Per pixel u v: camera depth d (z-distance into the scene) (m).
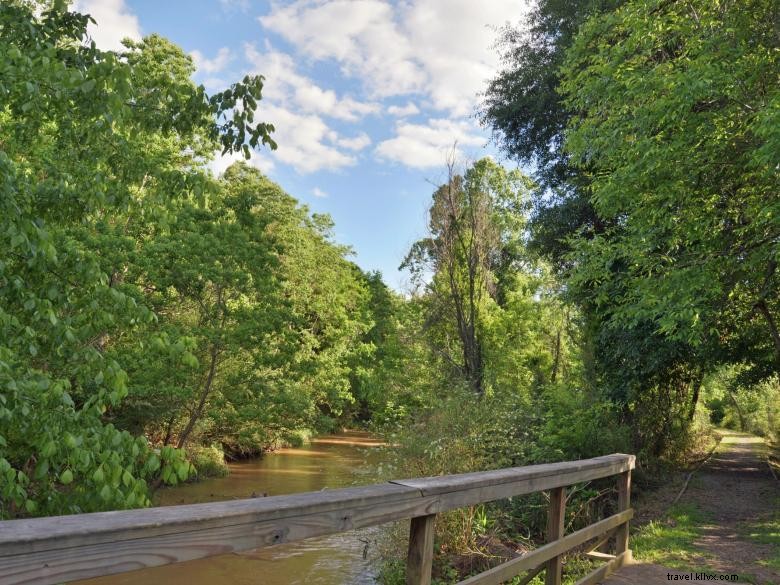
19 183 4.81
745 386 17.92
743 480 14.28
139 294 13.99
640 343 12.91
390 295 47.56
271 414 19.33
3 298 4.46
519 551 8.02
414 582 2.72
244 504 1.98
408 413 11.02
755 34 7.59
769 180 7.47
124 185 5.61
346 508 2.29
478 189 23.73
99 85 4.66
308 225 36.31
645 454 14.55
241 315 16.89
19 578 1.33
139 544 1.59
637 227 8.88
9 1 5.52
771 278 8.65
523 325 26.27
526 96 16.91
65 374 4.89
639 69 8.47
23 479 3.90
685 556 6.52
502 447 9.63
